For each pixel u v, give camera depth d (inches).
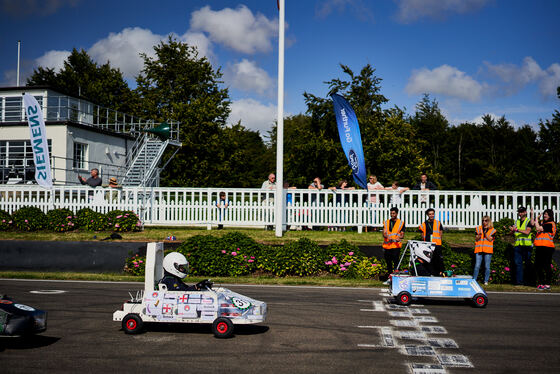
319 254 598.5
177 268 325.4
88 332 318.7
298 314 378.0
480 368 248.7
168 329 329.4
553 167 2010.3
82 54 2512.3
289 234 709.3
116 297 444.1
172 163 1860.2
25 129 1160.2
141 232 720.3
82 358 260.8
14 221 728.3
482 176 2237.9
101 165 1257.4
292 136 1221.7
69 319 355.3
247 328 331.9
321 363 253.9
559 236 676.7
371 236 690.2
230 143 1979.6
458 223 707.4
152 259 322.7
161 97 2004.2
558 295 491.2
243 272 592.1
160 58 2071.9
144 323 345.7
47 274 590.9
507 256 575.2
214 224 751.1
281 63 690.2
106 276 575.8
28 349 277.7
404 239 657.0
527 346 291.1
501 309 409.7
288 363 253.4
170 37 2110.0
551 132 2207.2
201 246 597.9
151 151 1299.2
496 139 2461.9
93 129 1219.9
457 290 421.4
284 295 466.6
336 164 1126.4
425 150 2576.3
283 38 690.2
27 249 644.1
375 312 389.7
